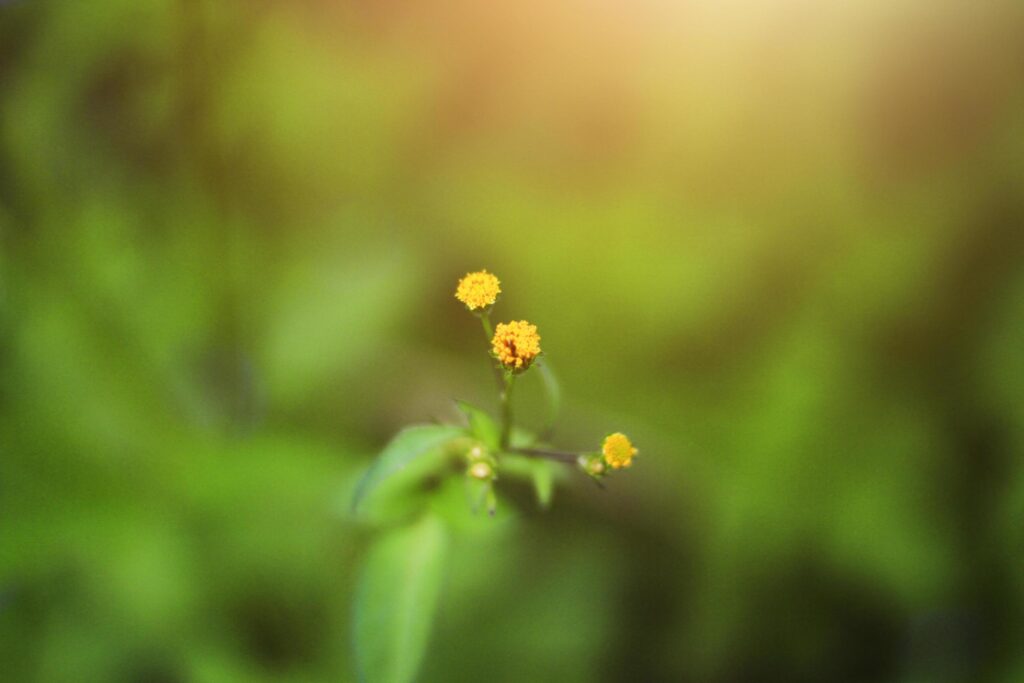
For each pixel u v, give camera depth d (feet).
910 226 1.74
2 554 1.48
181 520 1.54
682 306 1.73
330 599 1.57
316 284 1.65
